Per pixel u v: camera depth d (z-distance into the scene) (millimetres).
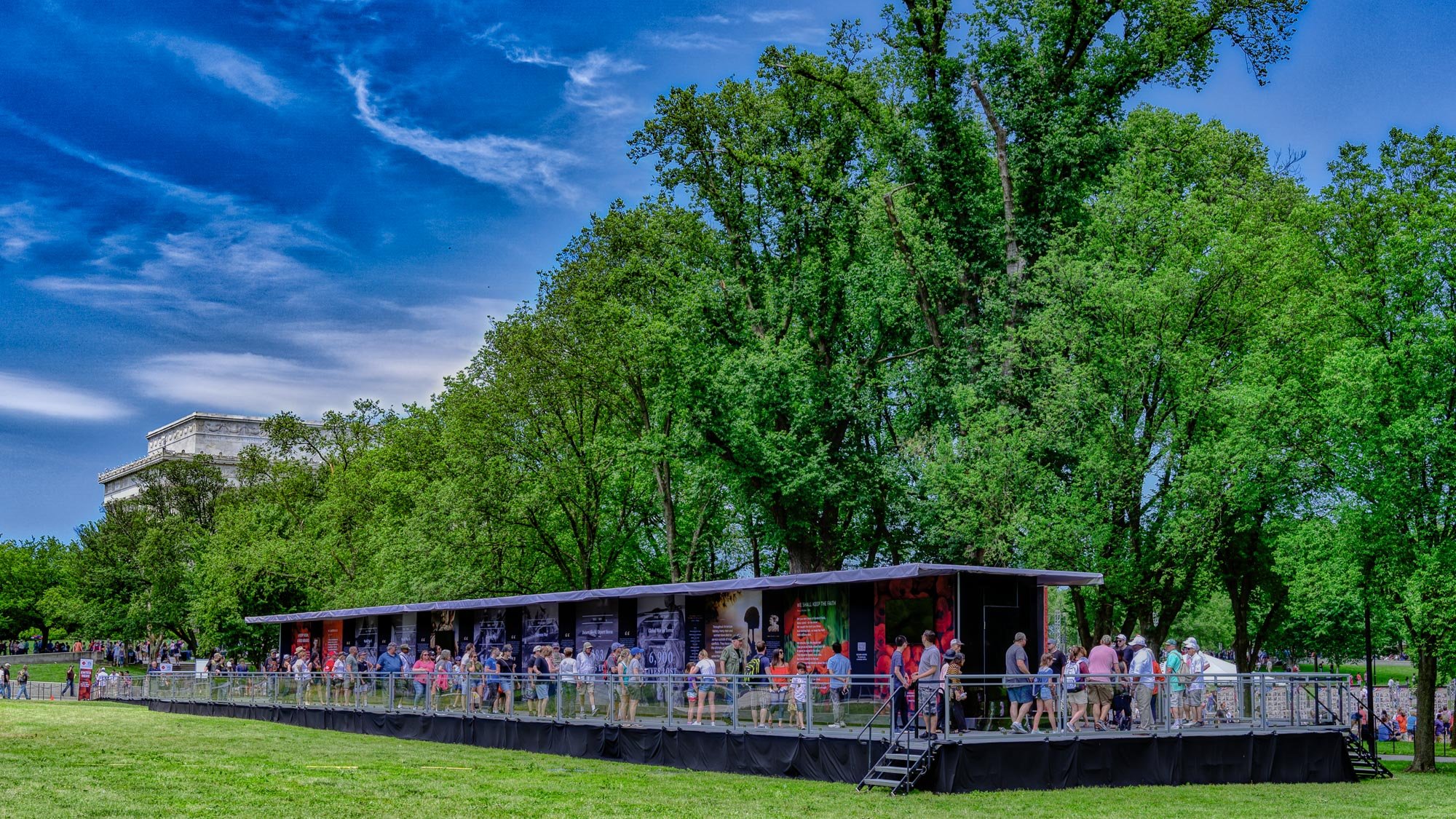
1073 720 22594
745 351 43688
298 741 32562
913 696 21406
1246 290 36125
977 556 37156
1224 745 24188
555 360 47656
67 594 103188
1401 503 34344
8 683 68812
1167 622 36875
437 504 52938
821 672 27734
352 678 39219
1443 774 31031
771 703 24172
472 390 52000
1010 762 21422
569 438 50781
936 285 39625
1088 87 39188
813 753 23016
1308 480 36531
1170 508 35219
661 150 45562
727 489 49375
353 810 17719
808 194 44688
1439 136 41188
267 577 70688
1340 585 34281
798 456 42156
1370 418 34250
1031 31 39469
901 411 44125
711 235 46344
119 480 150500
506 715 31969
